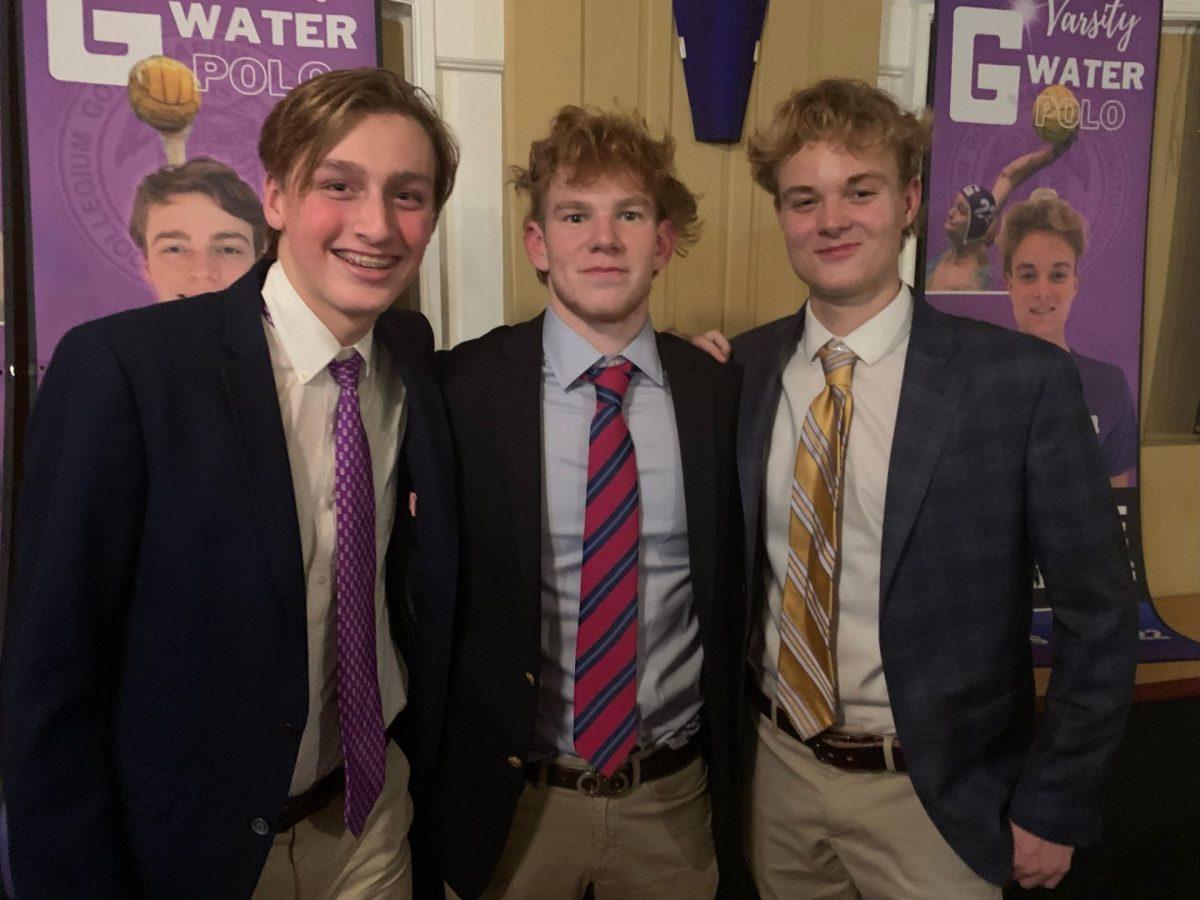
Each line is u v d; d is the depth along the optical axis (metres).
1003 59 1.83
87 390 0.86
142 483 0.88
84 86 1.47
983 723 1.16
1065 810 1.11
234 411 0.90
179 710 0.92
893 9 1.85
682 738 1.23
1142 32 1.87
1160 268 2.12
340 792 1.07
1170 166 2.07
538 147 1.17
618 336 1.18
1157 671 1.81
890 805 1.19
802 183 1.16
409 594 1.13
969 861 1.13
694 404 1.20
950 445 1.12
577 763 1.18
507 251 1.75
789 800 1.26
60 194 1.49
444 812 1.19
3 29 1.44
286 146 0.91
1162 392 2.17
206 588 0.91
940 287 1.87
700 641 1.19
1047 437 1.11
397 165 0.91
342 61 1.56
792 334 1.30
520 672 1.12
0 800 1.02
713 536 1.17
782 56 1.75
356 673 0.99
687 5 1.66
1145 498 2.12
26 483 0.87
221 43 1.51
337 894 1.08
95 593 0.86
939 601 1.13
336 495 0.96
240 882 0.96
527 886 1.22
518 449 1.14
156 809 0.93
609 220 1.12
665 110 1.73
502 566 1.13
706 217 1.78
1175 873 1.70
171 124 1.51
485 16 1.69
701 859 1.27
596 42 1.68
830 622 1.16
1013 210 1.88
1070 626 1.13
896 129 1.13
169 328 0.92
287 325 0.96
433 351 1.24
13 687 0.84
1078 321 1.94
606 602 1.13
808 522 1.17
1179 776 1.73
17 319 1.51
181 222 1.53
